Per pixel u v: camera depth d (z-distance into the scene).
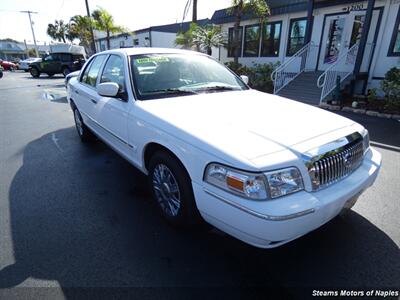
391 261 2.28
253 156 1.86
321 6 11.33
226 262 2.27
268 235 1.78
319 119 2.51
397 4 9.12
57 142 5.42
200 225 2.55
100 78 3.93
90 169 4.11
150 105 2.79
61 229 2.70
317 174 1.96
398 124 6.77
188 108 2.67
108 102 3.44
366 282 2.08
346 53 9.62
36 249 2.42
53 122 7.16
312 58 12.14
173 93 3.11
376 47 9.84
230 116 2.47
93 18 22.66
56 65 21.88
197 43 13.63
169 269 2.19
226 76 3.81
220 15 15.67
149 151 2.85
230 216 1.90
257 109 2.70
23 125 6.86
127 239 2.55
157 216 2.91
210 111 2.60
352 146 2.27
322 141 2.10
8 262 2.26
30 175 3.91
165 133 2.41
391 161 4.41
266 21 13.26
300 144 2.01
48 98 11.45
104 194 3.37
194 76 3.50
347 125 2.49
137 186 3.57
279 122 2.36
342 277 2.12
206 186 2.04
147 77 3.16
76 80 5.13
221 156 1.94
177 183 2.45
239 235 1.94
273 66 12.73
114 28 21.70
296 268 2.20
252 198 1.79
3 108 9.24
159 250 2.40
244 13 12.45
